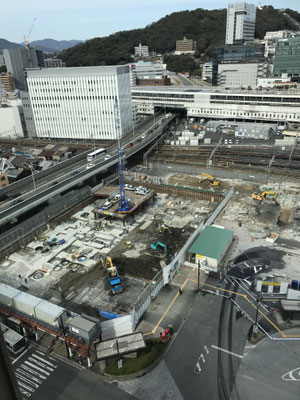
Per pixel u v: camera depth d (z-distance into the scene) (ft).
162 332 191.21
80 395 156.25
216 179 423.23
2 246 275.18
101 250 279.69
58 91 598.75
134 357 171.22
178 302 216.13
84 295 226.17
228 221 320.29
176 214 338.34
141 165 496.23
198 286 224.94
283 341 183.52
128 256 268.00
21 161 489.26
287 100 624.59
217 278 238.07
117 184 414.41
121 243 288.30
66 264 262.47
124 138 576.61
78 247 285.64
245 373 165.27
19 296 186.09
